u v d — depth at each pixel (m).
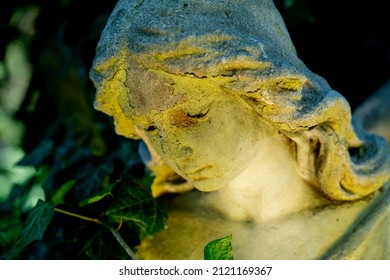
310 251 0.83
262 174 0.84
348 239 0.82
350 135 0.84
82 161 1.04
